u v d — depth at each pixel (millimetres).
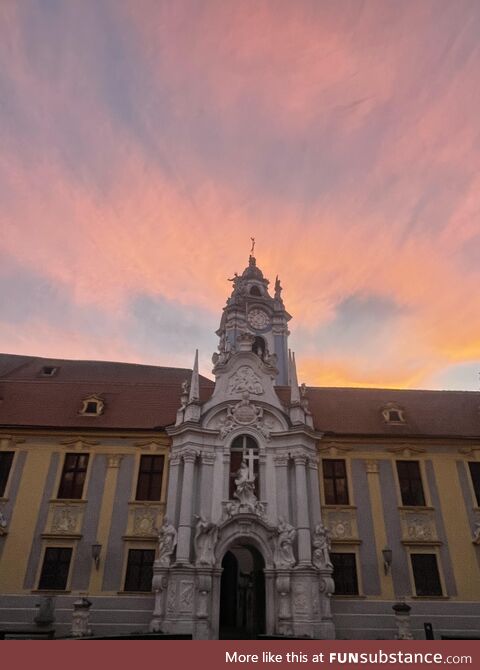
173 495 23609
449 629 22328
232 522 22484
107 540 23609
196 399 25984
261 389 26797
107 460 25703
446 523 24859
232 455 25156
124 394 29797
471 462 26641
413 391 32938
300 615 20766
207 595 20891
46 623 21484
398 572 23547
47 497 24578
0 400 28281
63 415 27438
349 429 27422
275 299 49062
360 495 25453
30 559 23062
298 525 22859
